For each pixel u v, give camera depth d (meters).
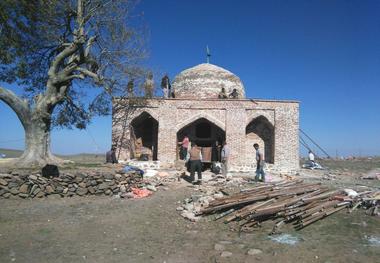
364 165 29.33
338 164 30.48
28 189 12.58
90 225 9.46
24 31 16.67
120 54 19.22
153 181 15.00
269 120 22.27
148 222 9.77
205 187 14.14
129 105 21.38
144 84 20.81
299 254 7.15
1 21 15.30
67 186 13.10
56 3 16.52
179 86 25.75
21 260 6.98
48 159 16.56
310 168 25.75
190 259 7.12
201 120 22.81
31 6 15.81
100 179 13.49
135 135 23.44
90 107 20.42
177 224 9.62
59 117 20.55
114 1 18.33
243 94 26.44
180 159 22.69
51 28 17.83
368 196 10.74
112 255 7.34
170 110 22.09
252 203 10.45
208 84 25.20
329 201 10.18
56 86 16.78
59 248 7.70
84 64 18.31
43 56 19.17
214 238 8.37
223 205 10.28
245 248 7.57
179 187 14.42
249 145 23.03
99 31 18.42
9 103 15.67
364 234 8.25
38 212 10.73
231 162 21.72
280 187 11.76
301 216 9.02
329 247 7.47
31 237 8.39
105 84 18.05
